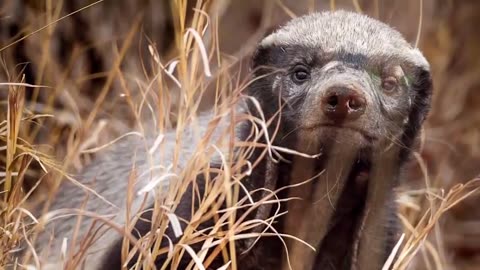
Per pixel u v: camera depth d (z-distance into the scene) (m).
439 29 15.84
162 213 8.83
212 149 9.12
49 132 11.84
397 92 9.25
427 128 14.71
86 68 13.06
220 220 8.84
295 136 9.12
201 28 10.12
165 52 13.61
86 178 10.77
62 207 10.64
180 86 9.44
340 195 9.30
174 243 9.20
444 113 15.51
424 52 15.52
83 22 13.11
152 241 9.00
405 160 9.54
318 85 8.77
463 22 16.41
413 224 11.06
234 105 9.43
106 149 11.23
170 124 10.84
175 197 9.11
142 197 9.59
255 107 9.52
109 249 9.35
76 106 11.86
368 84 8.79
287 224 9.37
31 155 9.91
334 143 8.66
